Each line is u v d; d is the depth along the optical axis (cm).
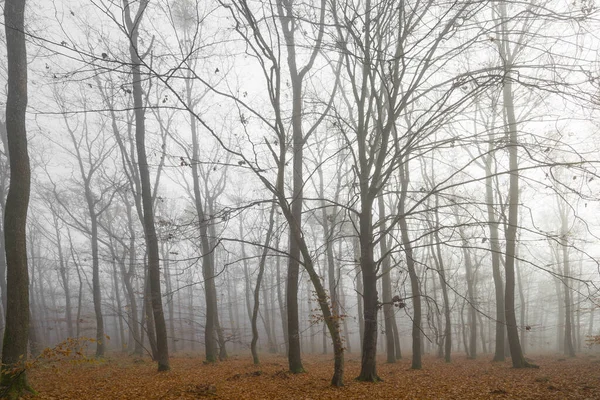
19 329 976
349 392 1044
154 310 1585
